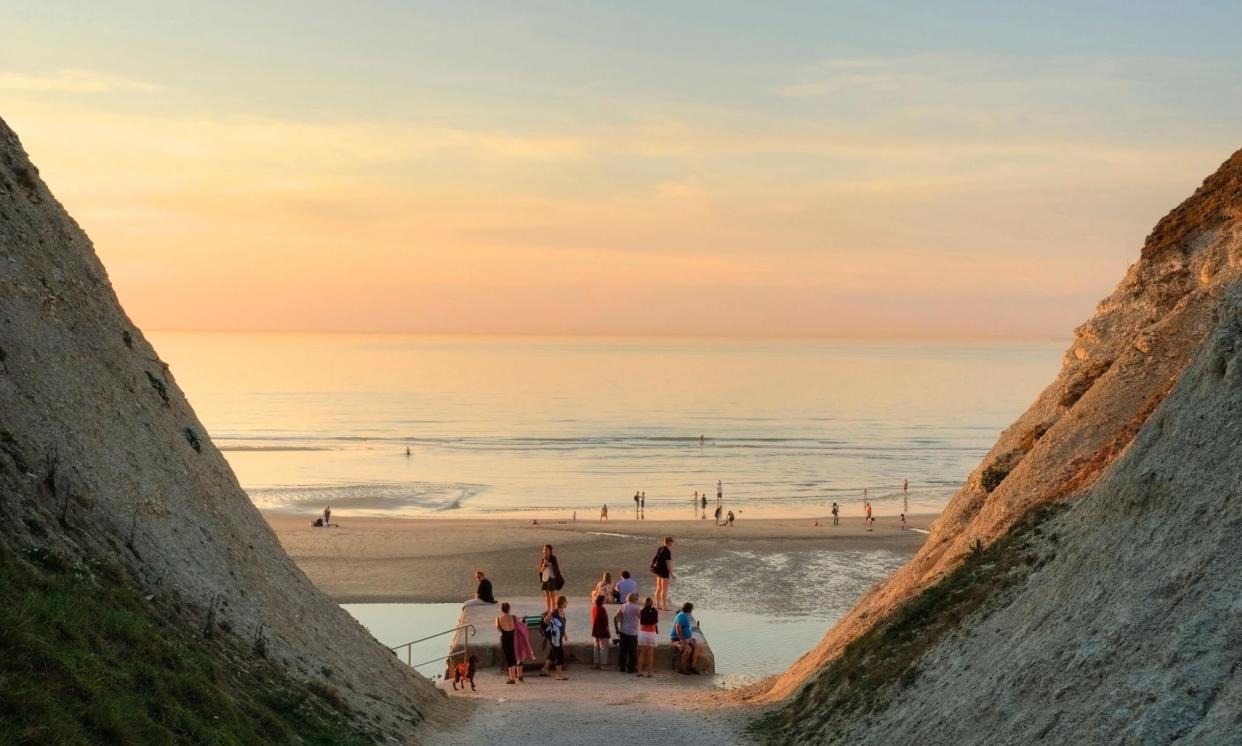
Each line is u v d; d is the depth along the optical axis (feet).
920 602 61.52
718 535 193.16
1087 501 51.21
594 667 88.07
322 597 66.90
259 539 63.46
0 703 29.89
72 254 60.95
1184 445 41.32
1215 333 43.50
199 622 48.21
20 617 34.24
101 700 33.60
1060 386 84.43
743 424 526.98
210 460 63.72
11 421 46.55
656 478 324.39
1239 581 33.24
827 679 63.67
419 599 140.67
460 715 65.51
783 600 137.28
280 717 45.29
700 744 58.49
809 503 268.82
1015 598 50.49
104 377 56.24
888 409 627.87
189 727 36.86
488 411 598.75
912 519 222.48
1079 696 36.22
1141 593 37.19
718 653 106.32
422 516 238.27
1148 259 82.33
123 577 44.39
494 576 156.15
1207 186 81.56
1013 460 80.33
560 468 350.64
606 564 163.84
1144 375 70.33
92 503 47.75
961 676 47.88
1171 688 31.78
